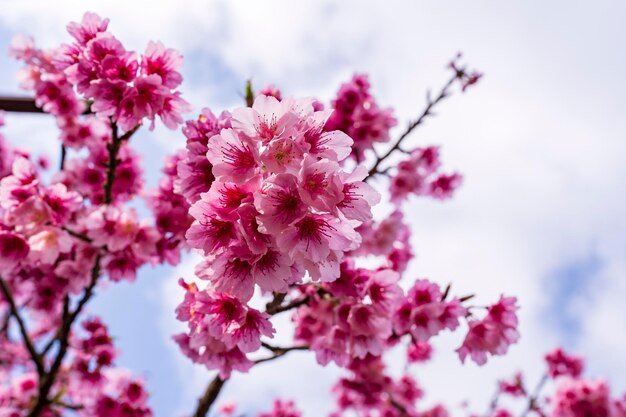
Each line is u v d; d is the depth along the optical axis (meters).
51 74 0.83
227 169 0.52
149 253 0.82
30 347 0.92
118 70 0.64
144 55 0.65
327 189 0.51
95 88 0.64
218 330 0.58
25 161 0.69
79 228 0.85
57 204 0.70
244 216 0.51
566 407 1.40
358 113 0.91
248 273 0.53
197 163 0.57
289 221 0.51
